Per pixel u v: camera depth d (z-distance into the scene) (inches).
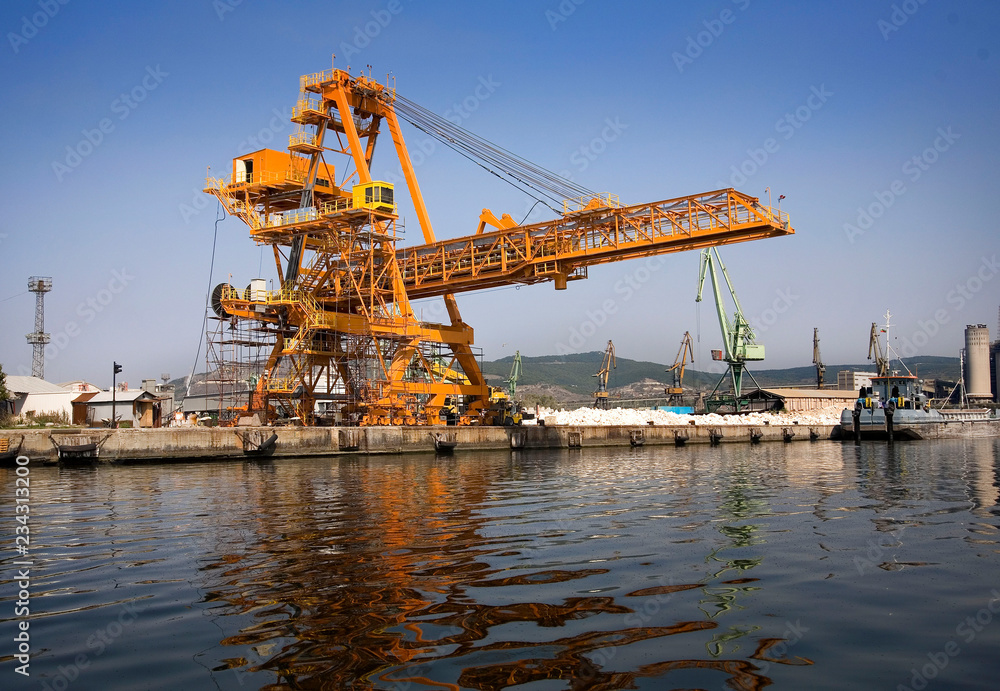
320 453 1930.4
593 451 2273.6
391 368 2258.9
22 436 1556.3
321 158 2284.7
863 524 742.5
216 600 461.7
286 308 2269.9
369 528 727.1
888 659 364.8
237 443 1813.5
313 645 380.8
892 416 2837.1
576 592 476.4
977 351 6299.2
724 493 1031.6
